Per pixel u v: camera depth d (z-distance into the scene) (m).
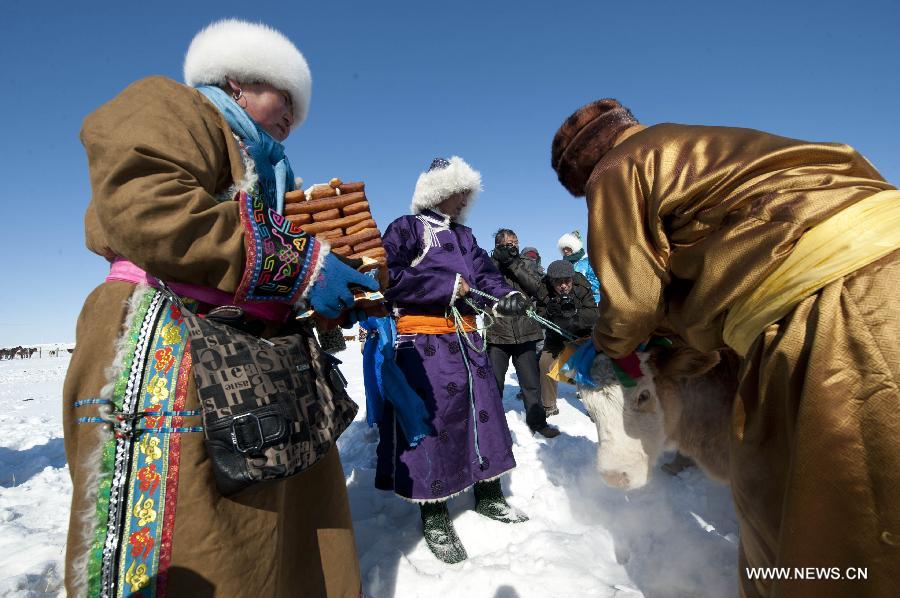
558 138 1.63
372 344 2.26
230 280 1.12
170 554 1.03
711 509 2.46
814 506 0.89
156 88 1.17
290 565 1.47
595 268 1.35
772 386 1.00
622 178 1.28
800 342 0.95
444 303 2.39
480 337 2.61
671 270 1.26
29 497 3.18
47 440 4.95
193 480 1.07
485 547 2.37
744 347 1.12
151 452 1.05
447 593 1.97
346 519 1.62
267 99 1.43
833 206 0.99
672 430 1.63
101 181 1.03
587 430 4.23
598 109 1.56
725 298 1.10
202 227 1.06
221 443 1.06
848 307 0.90
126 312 1.12
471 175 2.61
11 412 7.38
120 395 1.06
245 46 1.35
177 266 1.06
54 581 2.09
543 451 3.52
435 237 2.56
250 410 1.09
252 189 1.22
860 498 0.86
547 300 4.25
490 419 2.51
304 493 1.52
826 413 0.87
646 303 1.28
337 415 1.38
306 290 1.21
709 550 2.04
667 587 1.87
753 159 1.12
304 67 1.48
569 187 1.71
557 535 2.30
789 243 1.01
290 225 1.24
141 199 1.00
